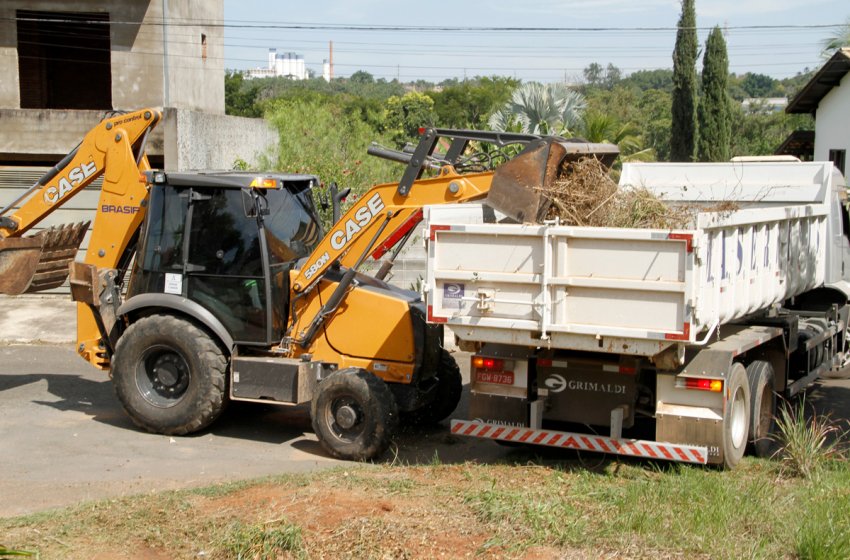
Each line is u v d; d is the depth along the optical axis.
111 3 19.53
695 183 11.33
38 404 10.52
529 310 7.20
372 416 8.23
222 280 9.03
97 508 6.62
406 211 8.54
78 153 10.06
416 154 8.54
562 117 23.55
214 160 18.78
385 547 5.77
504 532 5.97
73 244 10.81
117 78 19.73
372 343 8.92
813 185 10.90
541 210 7.66
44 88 24.19
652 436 8.37
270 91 63.84
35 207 10.18
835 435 9.28
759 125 47.44
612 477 7.60
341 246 8.88
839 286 11.52
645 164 11.54
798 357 10.03
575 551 5.72
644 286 6.81
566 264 7.05
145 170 9.54
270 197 9.35
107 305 9.81
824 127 24.66
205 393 8.97
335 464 8.22
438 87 112.94
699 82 39.53
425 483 7.19
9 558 5.60
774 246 8.89
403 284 15.02
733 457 7.68
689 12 35.41
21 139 18.02
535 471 7.64
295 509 6.43
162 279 9.23
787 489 7.13
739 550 5.75
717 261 7.27
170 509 6.52
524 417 7.92
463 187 8.28
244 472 7.95
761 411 8.59
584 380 7.85
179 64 20.53
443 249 7.46
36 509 6.93
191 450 8.73
